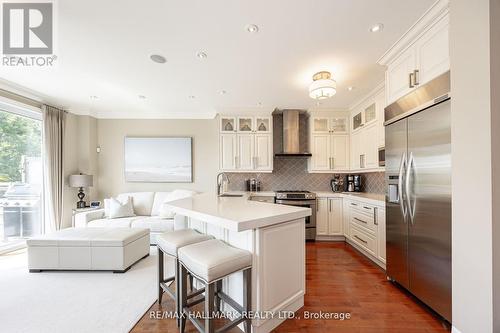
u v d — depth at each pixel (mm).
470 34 1394
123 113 4719
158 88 3369
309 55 2398
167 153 4703
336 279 2545
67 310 1932
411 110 1967
